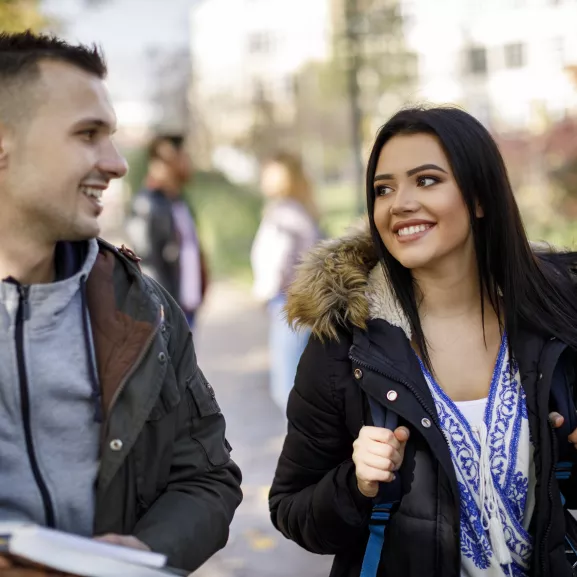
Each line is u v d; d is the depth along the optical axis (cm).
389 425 237
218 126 3225
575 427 241
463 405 243
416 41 1532
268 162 682
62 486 196
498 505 238
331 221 1830
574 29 1664
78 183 198
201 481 220
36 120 194
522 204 1176
